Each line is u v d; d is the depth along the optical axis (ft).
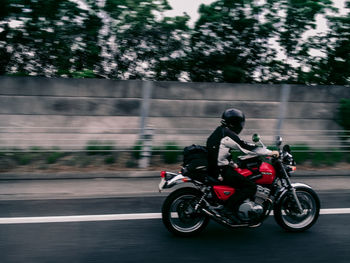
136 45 31.30
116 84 25.58
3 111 24.21
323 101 28.02
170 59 32.01
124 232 13.78
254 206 13.38
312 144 26.04
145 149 22.93
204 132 26.25
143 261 11.48
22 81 24.36
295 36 32.53
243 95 26.99
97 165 22.97
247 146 13.05
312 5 30.83
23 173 20.83
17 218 14.90
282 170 14.02
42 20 28.58
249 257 11.92
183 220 13.70
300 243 13.12
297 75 33.37
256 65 33.14
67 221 14.71
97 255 11.82
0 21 28.14
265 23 31.45
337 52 32.53
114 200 17.63
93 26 29.40
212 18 30.48
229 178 13.32
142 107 25.86
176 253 12.12
